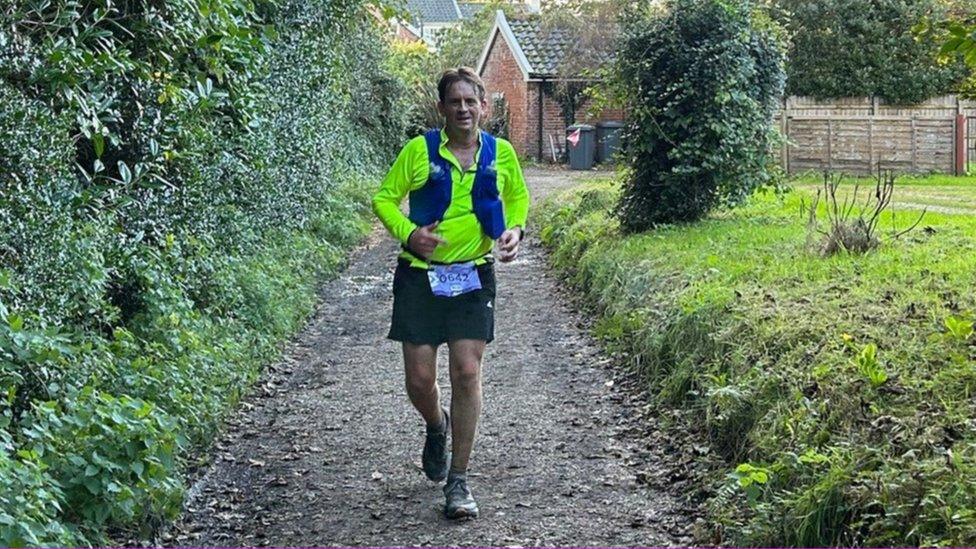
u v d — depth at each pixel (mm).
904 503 4641
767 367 6723
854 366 6070
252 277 10703
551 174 30406
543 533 5617
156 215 8875
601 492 6215
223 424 7621
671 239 12094
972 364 5871
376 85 27094
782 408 6059
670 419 7262
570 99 35906
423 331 5805
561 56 36594
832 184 11844
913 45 27391
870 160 25234
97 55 7168
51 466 5227
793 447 5668
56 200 6742
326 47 16266
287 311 11031
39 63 6473
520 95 36875
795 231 12109
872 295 7949
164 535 5699
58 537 4738
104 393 5836
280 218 14117
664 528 5645
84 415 5484
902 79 27469
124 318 8125
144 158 8383
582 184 23828
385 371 9359
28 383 5859
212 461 6922
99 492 5285
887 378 5840
